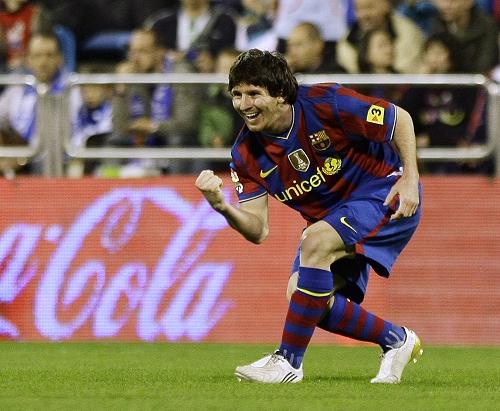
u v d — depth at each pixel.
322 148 18.34
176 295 31.64
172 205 31.81
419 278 31.38
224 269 31.56
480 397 16.97
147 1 45.78
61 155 32.78
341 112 18.05
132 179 31.94
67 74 44.47
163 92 33.31
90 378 20.48
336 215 18.31
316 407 15.29
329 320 19.17
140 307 31.69
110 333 31.77
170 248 31.73
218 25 42.06
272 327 31.39
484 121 32.19
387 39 37.84
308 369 23.16
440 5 38.62
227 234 31.61
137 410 15.05
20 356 26.67
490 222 31.36
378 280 31.39
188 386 18.45
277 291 31.39
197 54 41.00
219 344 30.89
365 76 32.31
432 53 37.00
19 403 15.95
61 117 32.78
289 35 40.44
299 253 19.05
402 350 19.42
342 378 20.62
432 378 20.83
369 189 18.62
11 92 34.56
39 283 32.06
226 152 32.50
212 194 17.48
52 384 19.14
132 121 33.38
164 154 32.53
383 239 18.41
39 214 32.22
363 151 18.58
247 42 42.06
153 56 40.56
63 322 31.92
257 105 17.75
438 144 32.47
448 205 31.42
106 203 32.00
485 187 31.42
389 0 40.75
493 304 31.23
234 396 16.69
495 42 38.53
